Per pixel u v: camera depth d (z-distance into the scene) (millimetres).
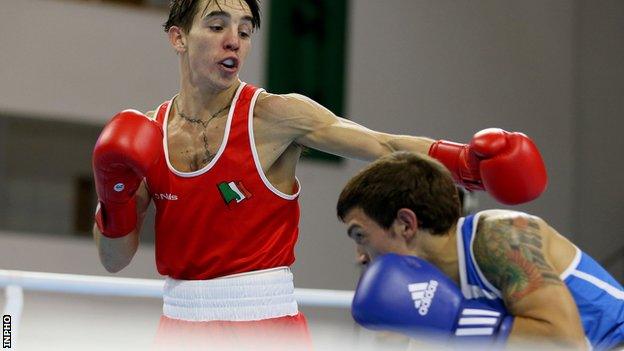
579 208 14719
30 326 9367
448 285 2475
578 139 14938
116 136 3328
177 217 3572
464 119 14125
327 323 9625
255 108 3590
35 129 11945
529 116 14633
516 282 2531
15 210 11867
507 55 14578
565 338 2426
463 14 14289
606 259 14672
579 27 15102
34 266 11500
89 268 11797
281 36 12469
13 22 11430
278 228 3631
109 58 11922
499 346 2426
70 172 12234
